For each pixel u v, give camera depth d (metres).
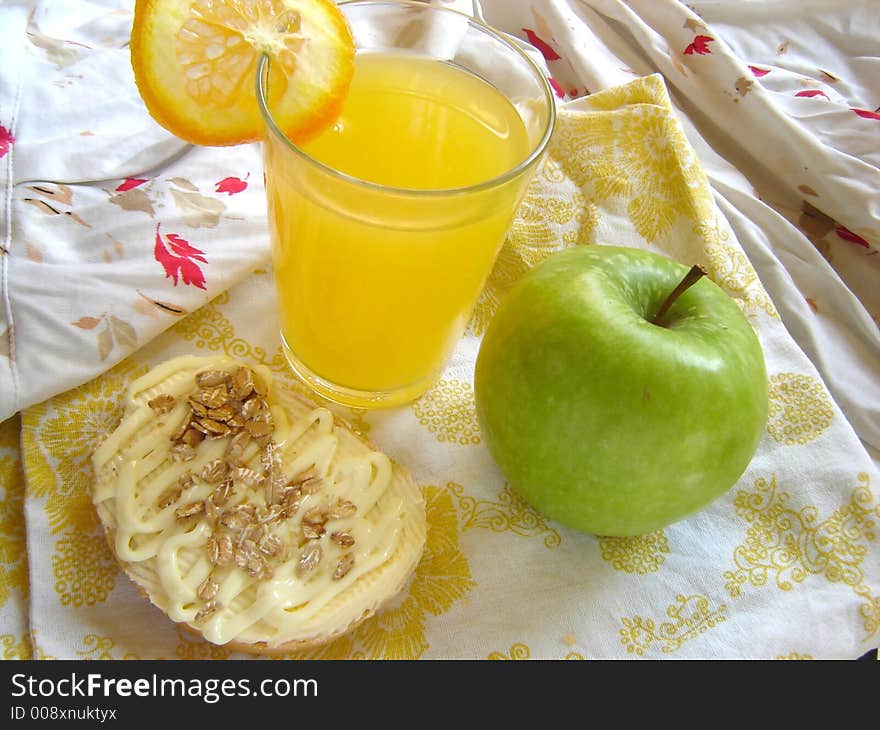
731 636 0.30
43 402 0.31
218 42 0.26
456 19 0.31
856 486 0.33
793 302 0.39
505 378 0.29
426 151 0.30
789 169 0.44
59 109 0.35
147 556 0.28
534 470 0.29
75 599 0.29
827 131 0.44
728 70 0.44
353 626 0.29
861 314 0.39
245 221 0.34
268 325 0.35
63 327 0.31
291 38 0.26
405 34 0.31
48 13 0.38
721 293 0.30
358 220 0.27
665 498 0.28
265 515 0.29
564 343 0.27
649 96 0.41
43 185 0.33
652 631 0.30
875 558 0.32
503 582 0.31
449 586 0.31
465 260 0.28
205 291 0.33
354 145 0.30
